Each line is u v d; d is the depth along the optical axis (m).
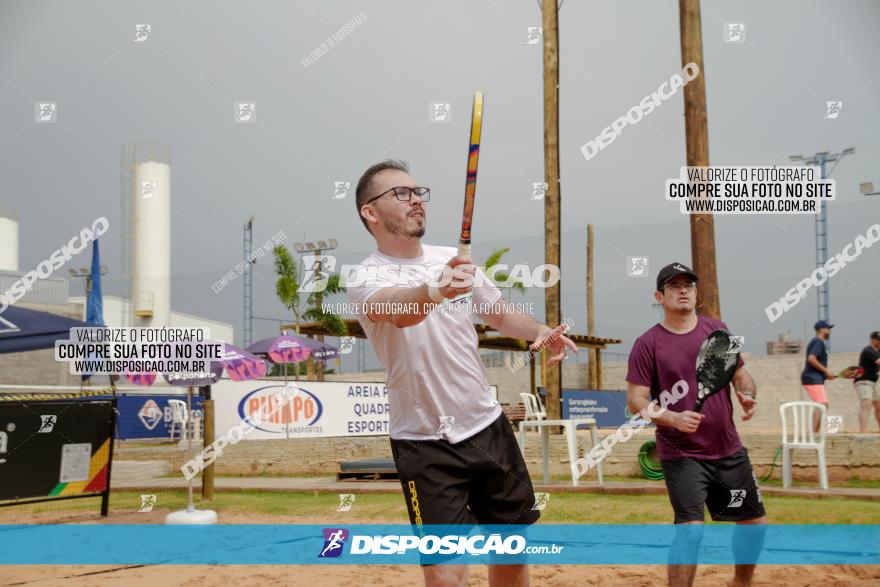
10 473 7.92
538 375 24.72
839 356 18.61
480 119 2.85
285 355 12.64
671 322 4.49
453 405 3.22
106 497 8.78
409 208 3.41
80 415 8.58
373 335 3.33
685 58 11.15
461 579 3.17
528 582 3.42
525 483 3.38
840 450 9.63
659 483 9.84
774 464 10.04
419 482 3.22
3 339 8.53
